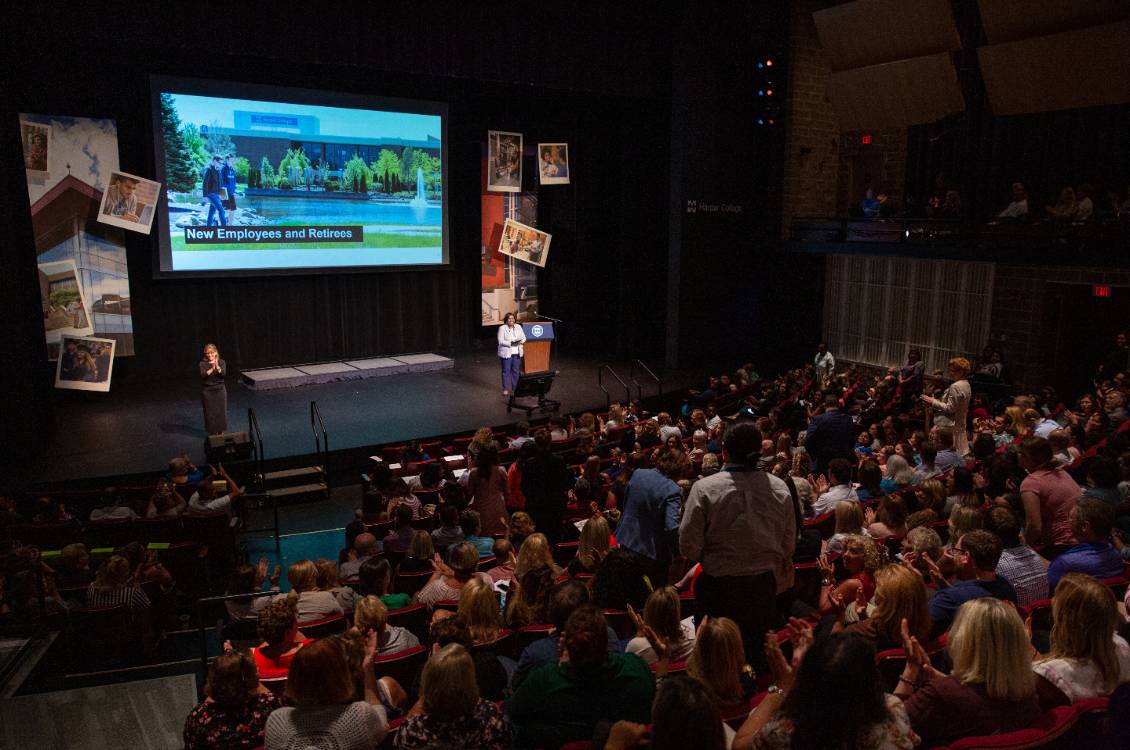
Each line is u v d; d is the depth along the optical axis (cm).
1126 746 213
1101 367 1559
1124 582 473
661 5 1923
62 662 648
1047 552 610
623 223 2097
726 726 330
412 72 1653
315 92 1747
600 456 1180
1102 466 639
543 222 2211
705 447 1027
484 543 730
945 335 1938
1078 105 1555
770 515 397
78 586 736
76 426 1417
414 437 1380
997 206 1978
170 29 1425
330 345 1912
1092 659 338
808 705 234
